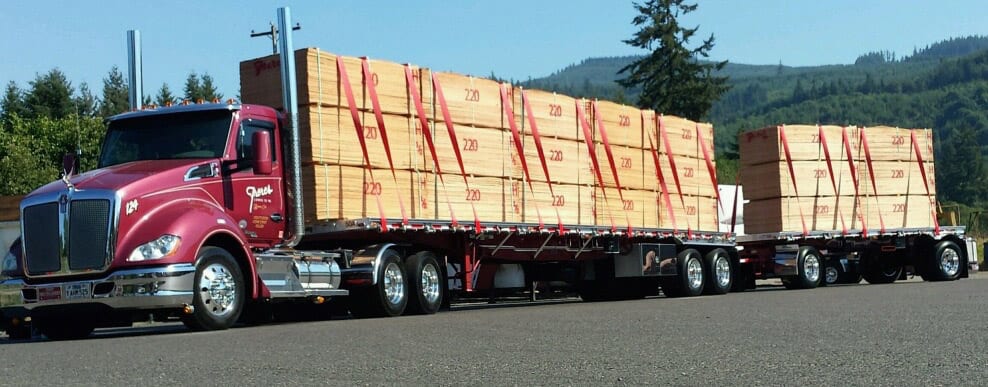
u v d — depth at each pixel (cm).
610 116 2161
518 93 1933
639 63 6850
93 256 1281
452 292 1822
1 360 973
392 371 812
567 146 2034
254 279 1394
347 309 1717
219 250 1351
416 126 1723
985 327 1114
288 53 1520
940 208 3045
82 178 1334
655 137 2295
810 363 817
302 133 1562
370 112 1647
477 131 1836
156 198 1323
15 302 1446
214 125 1452
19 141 5734
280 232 1506
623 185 2181
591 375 771
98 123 5909
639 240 2256
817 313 1395
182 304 1288
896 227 2873
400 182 1684
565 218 2012
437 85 1766
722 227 3050
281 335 1170
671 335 1084
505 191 1881
